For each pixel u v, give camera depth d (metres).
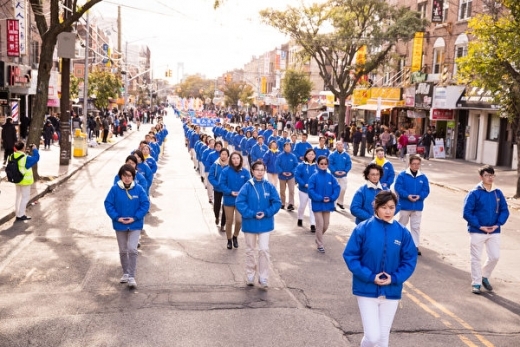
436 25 36.94
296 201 17.95
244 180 11.28
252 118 74.69
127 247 8.79
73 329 7.11
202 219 14.44
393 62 44.09
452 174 27.20
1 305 7.90
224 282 9.19
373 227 5.71
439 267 10.65
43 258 10.38
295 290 8.89
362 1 36.44
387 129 36.56
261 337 7.00
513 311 8.24
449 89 32.34
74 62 54.06
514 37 17.25
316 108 66.00
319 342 6.89
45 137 32.78
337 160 16.23
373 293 5.64
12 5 31.70
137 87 112.25
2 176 20.31
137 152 12.90
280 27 38.75
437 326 7.54
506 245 12.80
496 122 31.83
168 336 6.96
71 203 16.45
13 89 34.12
